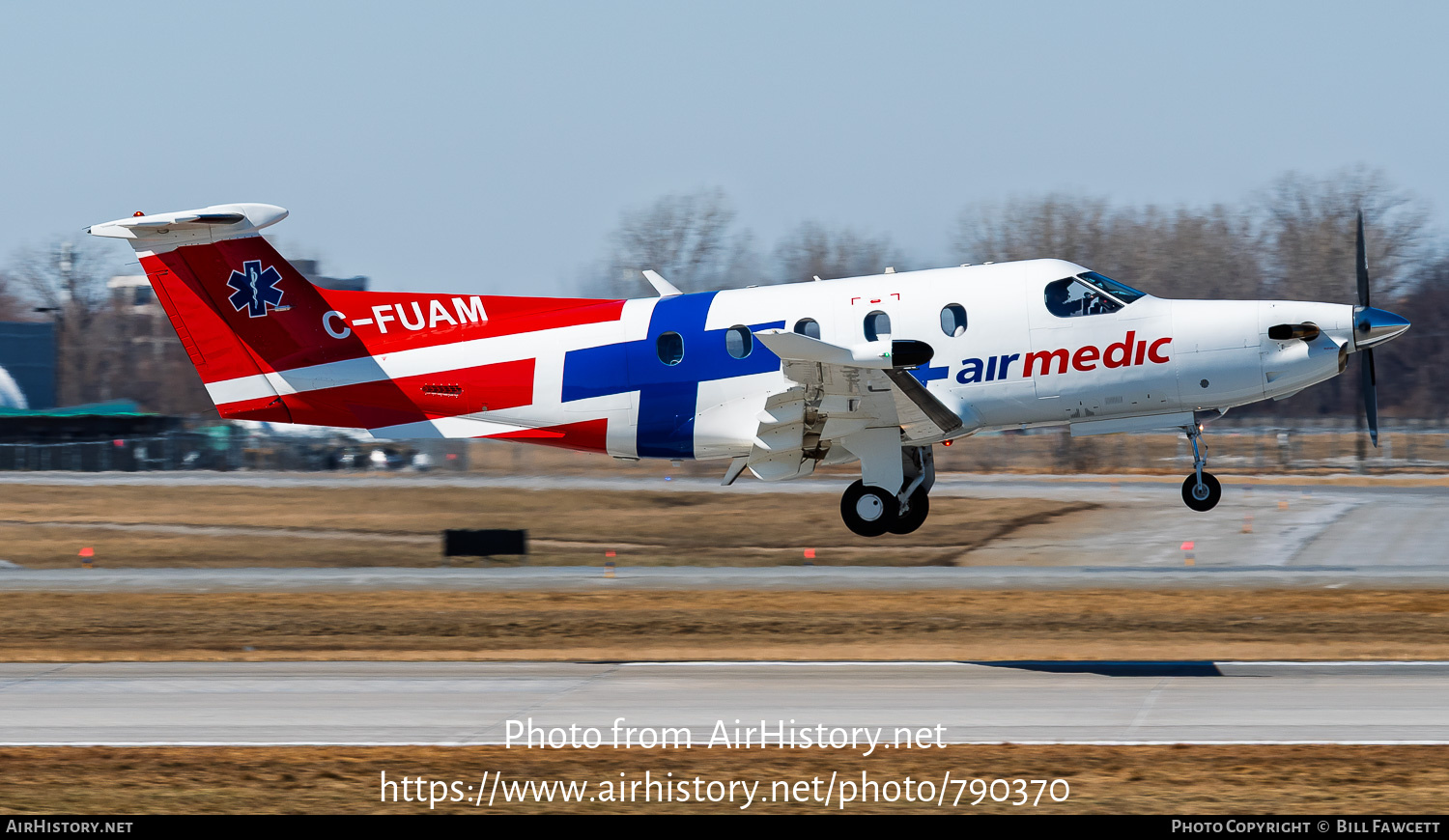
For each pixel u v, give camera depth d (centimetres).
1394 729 4019
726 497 12081
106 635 6309
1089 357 6800
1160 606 6819
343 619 6769
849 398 6675
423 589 7919
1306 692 4600
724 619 6606
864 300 6919
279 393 7506
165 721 4306
